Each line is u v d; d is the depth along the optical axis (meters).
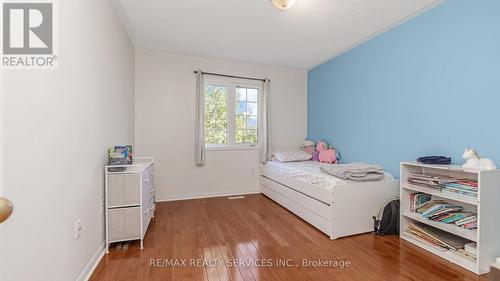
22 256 0.99
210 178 3.89
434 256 1.93
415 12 2.37
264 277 1.64
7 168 0.92
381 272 1.70
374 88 2.97
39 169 1.12
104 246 2.00
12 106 0.96
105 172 1.98
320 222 2.45
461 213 1.96
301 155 3.93
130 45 3.13
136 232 2.05
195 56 3.72
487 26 1.85
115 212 1.99
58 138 1.28
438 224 1.99
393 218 2.34
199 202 3.56
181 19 2.54
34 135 1.08
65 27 1.36
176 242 2.19
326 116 3.94
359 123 3.23
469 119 1.98
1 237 0.88
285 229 2.51
